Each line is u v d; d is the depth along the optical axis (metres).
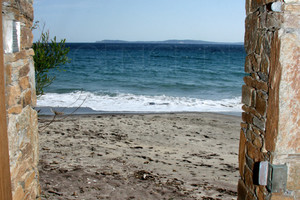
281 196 2.21
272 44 2.14
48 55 5.16
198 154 6.91
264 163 2.22
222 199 4.38
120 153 6.60
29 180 2.71
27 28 2.82
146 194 4.42
